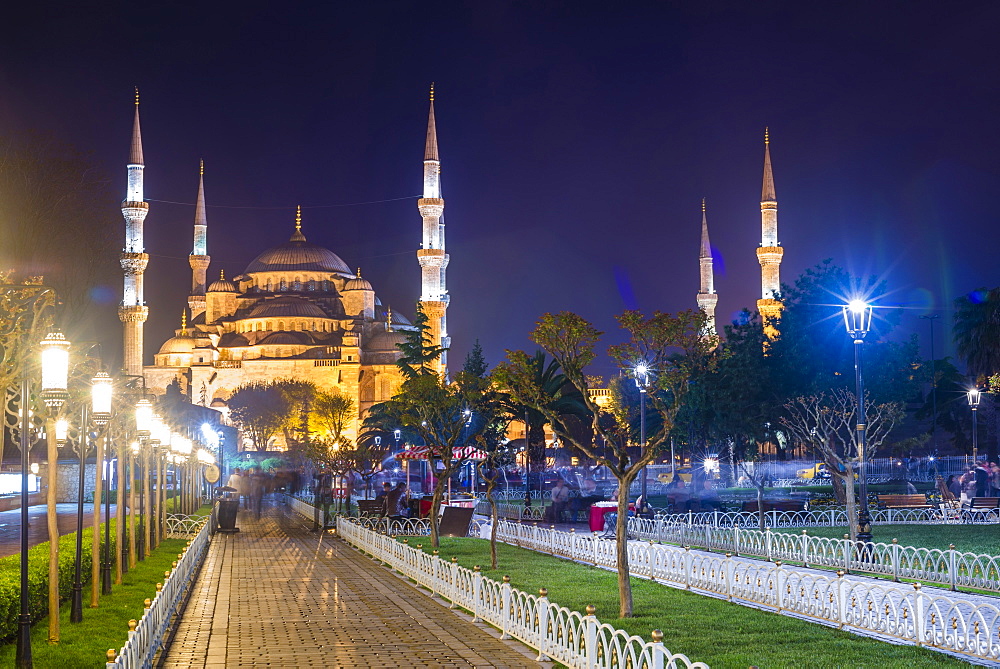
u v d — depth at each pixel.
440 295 141.00
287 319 185.12
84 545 24.19
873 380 48.94
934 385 69.06
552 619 15.37
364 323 193.50
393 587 24.86
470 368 97.44
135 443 28.70
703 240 139.00
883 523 39.06
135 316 139.25
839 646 15.52
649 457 19.58
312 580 26.50
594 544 29.03
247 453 139.12
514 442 70.44
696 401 50.53
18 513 52.03
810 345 50.09
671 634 16.86
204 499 81.31
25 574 13.82
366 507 49.66
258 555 34.28
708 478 63.53
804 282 51.62
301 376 176.00
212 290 193.88
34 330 14.80
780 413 50.84
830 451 42.00
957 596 19.83
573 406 57.06
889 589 16.38
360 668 14.90
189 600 22.50
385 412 73.06
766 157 117.69
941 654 14.78
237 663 15.34
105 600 21.45
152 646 14.88
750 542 29.97
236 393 168.25
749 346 51.59
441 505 46.47
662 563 24.56
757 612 19.09
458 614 20.19
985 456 66.88
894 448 68.31
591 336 21.19
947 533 33.84
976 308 56.69
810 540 28.25
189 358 181.25
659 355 21.53
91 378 18.39
